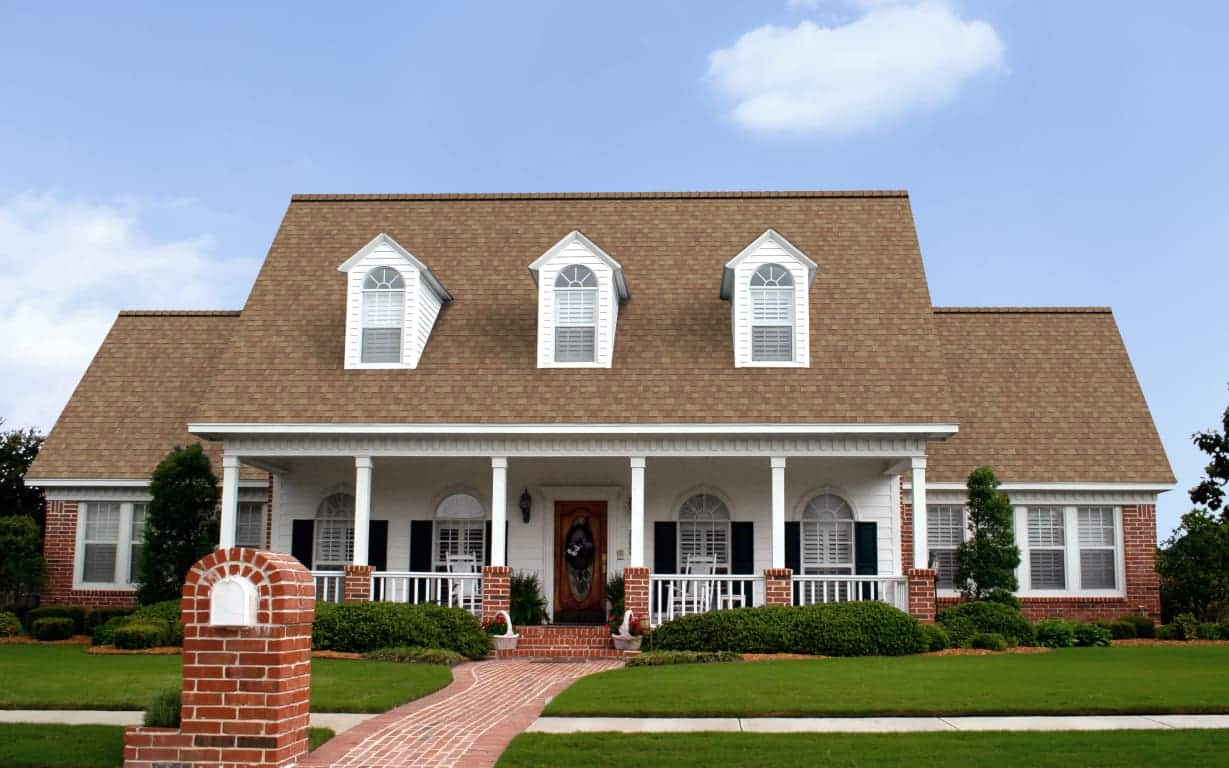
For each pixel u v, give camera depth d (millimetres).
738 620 21312
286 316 26172
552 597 25812
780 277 24969
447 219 29031
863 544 25703
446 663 20156
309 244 28281
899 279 26484
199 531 25688
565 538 26141
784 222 28469
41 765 10828
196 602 10594
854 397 23688
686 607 25266
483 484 26297
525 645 23031
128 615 25656
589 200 29469
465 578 24344
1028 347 30891
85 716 13383
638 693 14930
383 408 23938
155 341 31078
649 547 25844
